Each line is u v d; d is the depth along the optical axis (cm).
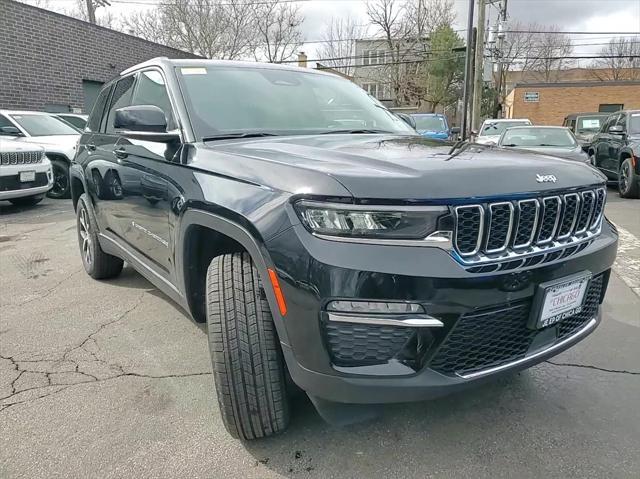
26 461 218
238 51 3647
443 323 179
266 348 205
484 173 193
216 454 222
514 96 3077
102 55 1534
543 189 199
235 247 241
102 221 407
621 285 441
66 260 541
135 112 262
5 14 1224
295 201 185
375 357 182
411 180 181
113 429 240
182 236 250
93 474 210
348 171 187
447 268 177
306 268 178
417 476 208
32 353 320
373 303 175
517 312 198
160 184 279
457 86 3709
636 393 267
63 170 991
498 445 227
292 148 237
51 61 1357
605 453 220
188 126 274
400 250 175
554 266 200
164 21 3538
